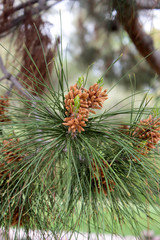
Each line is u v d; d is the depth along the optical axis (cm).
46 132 42
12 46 77
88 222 40
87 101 41
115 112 43
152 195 41
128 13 73
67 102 41
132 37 78
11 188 44
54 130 42
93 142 43
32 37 75
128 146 40
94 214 41
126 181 43
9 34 78
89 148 41
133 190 42
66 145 42
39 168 41
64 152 43
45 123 42
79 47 103
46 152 41
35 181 42
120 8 73
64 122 42
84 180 41
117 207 42
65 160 44
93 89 41
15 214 44
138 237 40
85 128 43
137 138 44
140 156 41
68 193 37
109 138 43
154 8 71
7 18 77
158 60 81
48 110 44
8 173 44
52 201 42
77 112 40
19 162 42
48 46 76
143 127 44
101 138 42
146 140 43
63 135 42
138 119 45
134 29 75
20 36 77
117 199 43
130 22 74
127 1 72
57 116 43
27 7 80
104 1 78
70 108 40
